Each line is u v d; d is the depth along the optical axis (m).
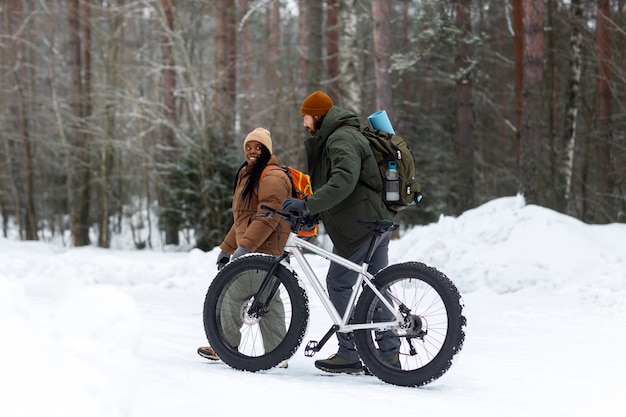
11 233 43.16
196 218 29.47
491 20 42.09
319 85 28.78
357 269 5.85
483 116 42.47
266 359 5.87
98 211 37.41
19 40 36.00
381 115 6.27
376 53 23.67
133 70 34.97
